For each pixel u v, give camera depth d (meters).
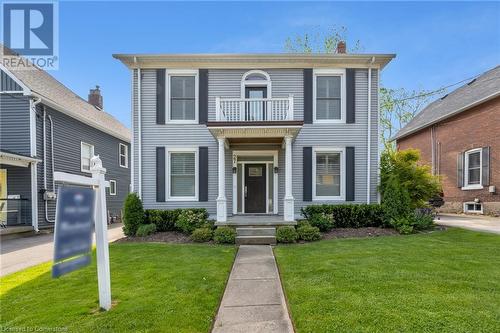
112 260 5.89
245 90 10.42
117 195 17.28
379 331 2.94
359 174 10.35
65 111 12.52
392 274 4.68
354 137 10.34
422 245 6.88
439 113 16.09
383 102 23.16
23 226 10.53
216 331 3.12
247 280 4.76
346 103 10.30
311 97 10.28
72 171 13.27
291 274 4.81
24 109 11.01
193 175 10.41
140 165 10.24
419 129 17.30
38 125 11.30
